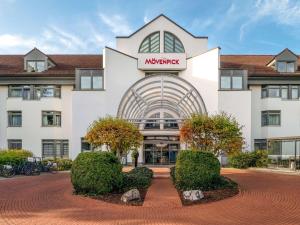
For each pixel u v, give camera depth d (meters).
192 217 10.05
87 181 13.29
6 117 33.12
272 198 12.96
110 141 20.03
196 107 30.86
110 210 10.99
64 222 9.49
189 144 18.98
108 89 31.83
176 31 34.69
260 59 38.22
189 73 32.88
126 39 34.56
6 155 24.09
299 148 32.53
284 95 33.34
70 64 36.16
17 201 12.51
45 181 18.88
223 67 35.16
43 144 33.06
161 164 33.56
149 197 13.09
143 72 33.00
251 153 28.55
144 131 33.22
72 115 31.53
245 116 31.73
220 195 13.23
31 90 33.12
